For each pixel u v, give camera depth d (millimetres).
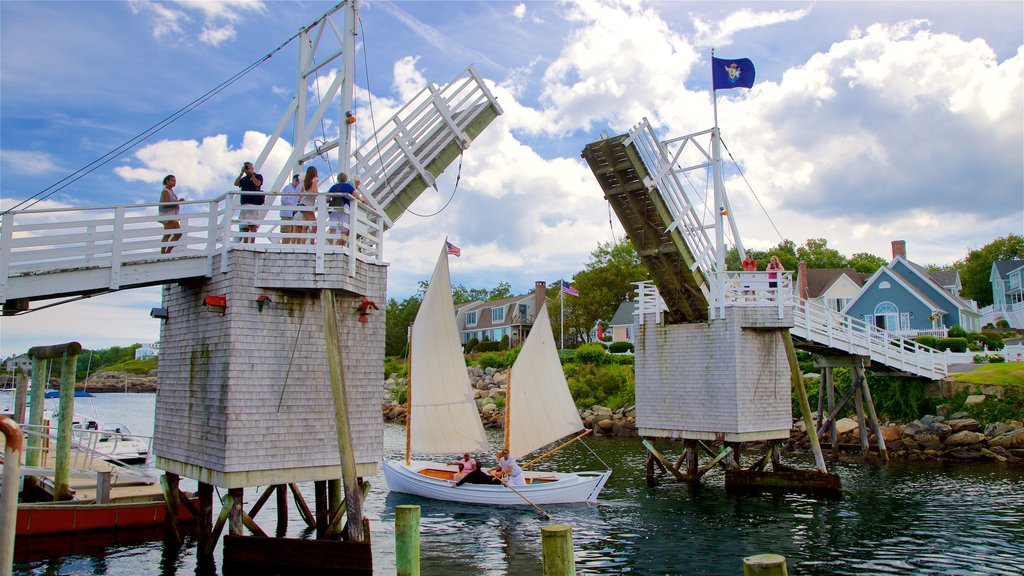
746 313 26219
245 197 16891
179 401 16969
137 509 19422
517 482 24625
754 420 26062
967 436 33812
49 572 15836
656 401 28156
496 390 63188
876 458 34438
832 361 36031
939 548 18109
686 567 16875
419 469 28172
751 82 26625
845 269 72375
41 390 22516
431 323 26531
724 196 26922
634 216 26312
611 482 29031
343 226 16266
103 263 14992
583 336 85312
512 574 16578
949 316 59812
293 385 15750
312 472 15742
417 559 12453
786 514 22359
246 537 15414
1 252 14008
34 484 22469
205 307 16141
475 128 22859
